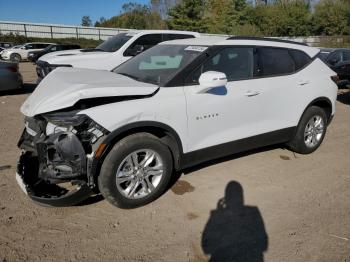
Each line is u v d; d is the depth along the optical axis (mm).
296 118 4855
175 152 3783
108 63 8438
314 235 3240
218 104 3926
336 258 2939
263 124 4480
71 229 3240
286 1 56031
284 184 4250
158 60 4215
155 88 3496
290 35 52750
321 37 46844
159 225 3342
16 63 10250
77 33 40250
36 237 3105
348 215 3590
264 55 4480
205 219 3461
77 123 3066
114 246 3021
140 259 2877
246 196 3924
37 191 3322
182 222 3398
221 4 52812
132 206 3564
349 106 9305
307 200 3879
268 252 2998
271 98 4461
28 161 3621
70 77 3764
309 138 5160
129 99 3393
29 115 3314
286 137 4863
